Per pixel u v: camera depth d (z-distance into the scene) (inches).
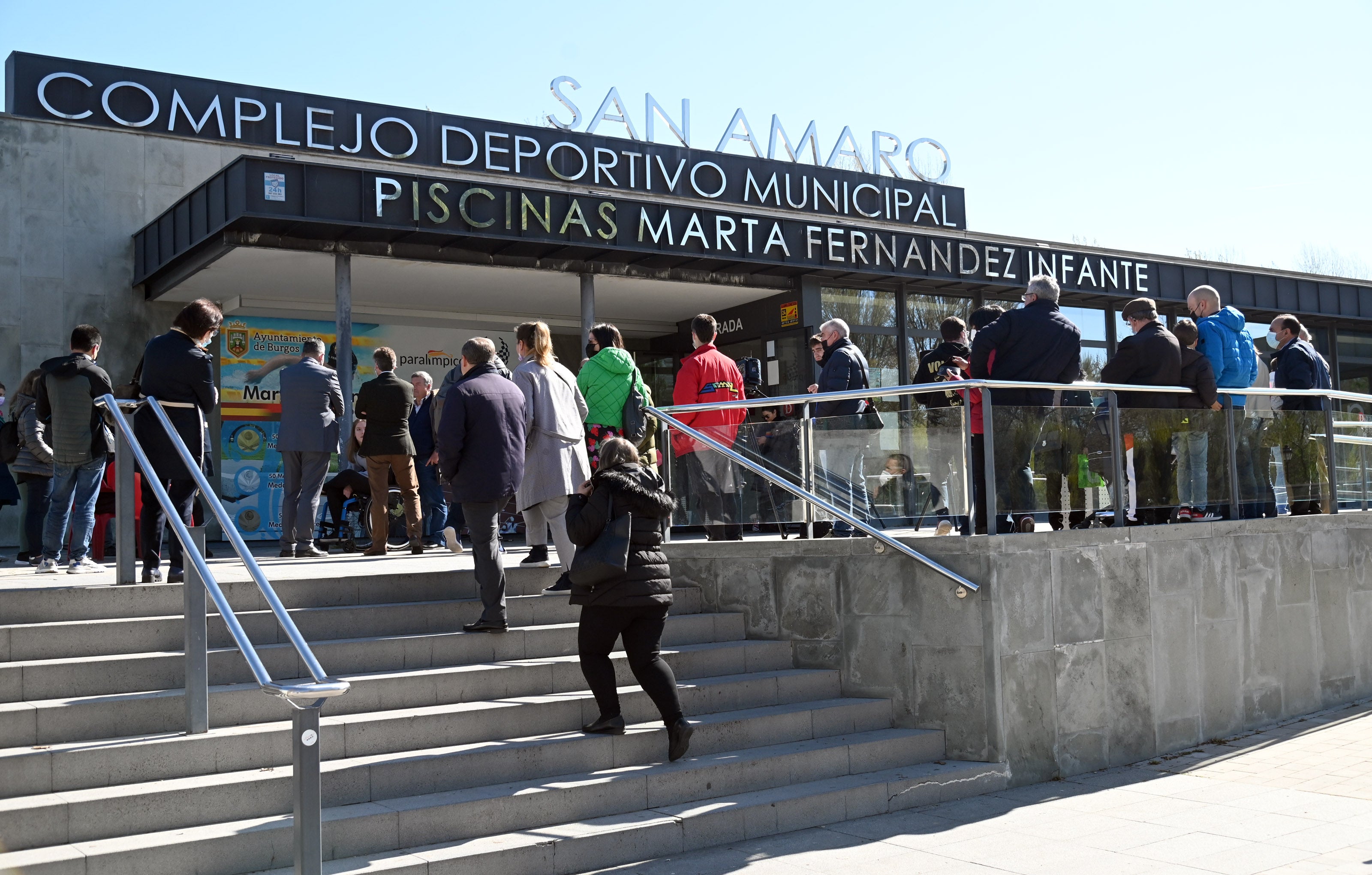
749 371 381.4
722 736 249.8
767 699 276.1
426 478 439.2
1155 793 259.1
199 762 202.8
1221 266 748.6
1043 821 235.3
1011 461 279.4
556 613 281.6
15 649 219.6
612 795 220.4
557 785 217.2
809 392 342.3
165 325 562.9
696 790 231.5
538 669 252.4
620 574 231.1
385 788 207.5
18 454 367.2
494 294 603.8
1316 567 355.9
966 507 275.4
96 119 551.2
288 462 377.7
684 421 336.8
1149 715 297.3
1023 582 271.4
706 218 557.9
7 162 529.0
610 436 324.5
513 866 196.4
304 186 456.1
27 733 200.1
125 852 175.5
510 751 221.6
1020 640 269.4
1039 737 271.4
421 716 224.4
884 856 212.2
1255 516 343.9
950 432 278.5
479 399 260.1
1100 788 264.8
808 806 233.6
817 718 265.9
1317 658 352.8
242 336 585.6
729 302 656.4
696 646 293.7
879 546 283.6
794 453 307.9
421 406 427.5
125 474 250.1
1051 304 299.4
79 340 311.1
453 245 516.4
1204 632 315.6
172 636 235.5
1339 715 346.0
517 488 265.7
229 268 509.7
